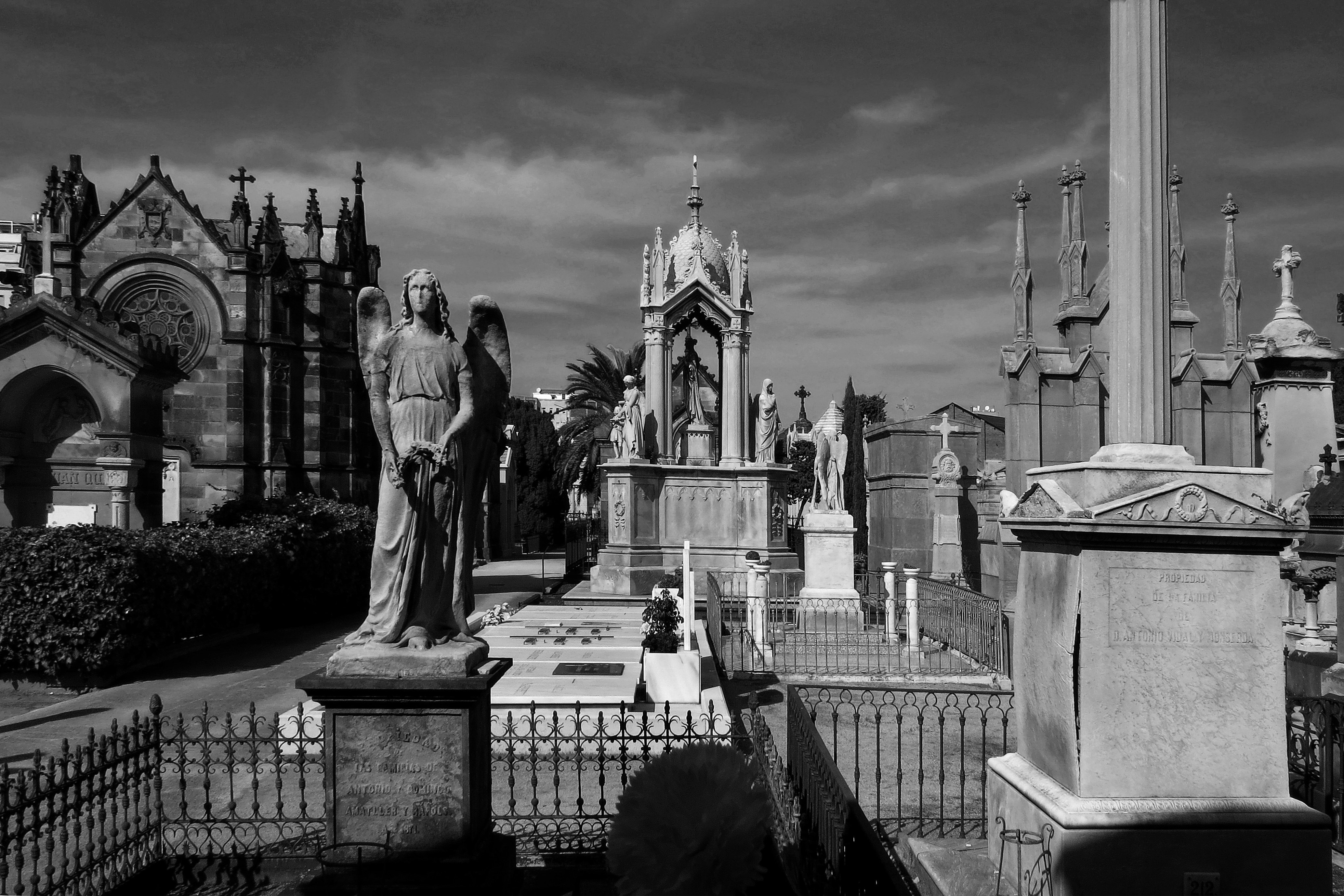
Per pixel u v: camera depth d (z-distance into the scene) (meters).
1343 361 18.92
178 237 30.97
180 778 8.14
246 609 22.92
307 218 33.69
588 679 13.34
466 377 7.01
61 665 16.27
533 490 70.25
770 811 4.89
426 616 6.91
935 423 30.27
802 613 21.53
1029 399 19.16
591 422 52.84
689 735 8.60
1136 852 5.96
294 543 25.23
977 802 9.89
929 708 14.34
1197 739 6.17
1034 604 6.88
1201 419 19.50
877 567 31.64
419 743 6.61
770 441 30.08
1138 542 6.18
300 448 32.28
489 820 7.05
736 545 29.97
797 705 7.85
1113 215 6.93
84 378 22.44
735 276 30.97
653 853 4.67
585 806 9.64
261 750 11.85
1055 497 6.36
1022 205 20.67
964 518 28.80
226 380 30.86
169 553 18.78
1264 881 5.97
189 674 18.00
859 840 5.30
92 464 23.97
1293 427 18.36
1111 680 6.16
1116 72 6.92
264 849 8.15
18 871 7.29
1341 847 8.12
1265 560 6.26
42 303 22.16
